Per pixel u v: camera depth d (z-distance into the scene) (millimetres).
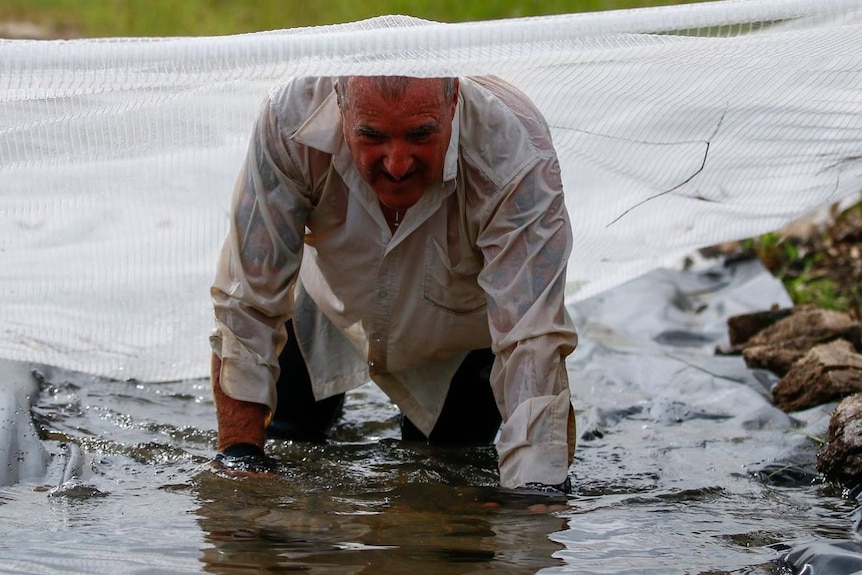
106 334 12711
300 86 9797
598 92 11242
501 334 9641
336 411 12469
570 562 8305
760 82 10906
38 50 8672
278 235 10047
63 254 12047
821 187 12836
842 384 13133
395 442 12070
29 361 12602
